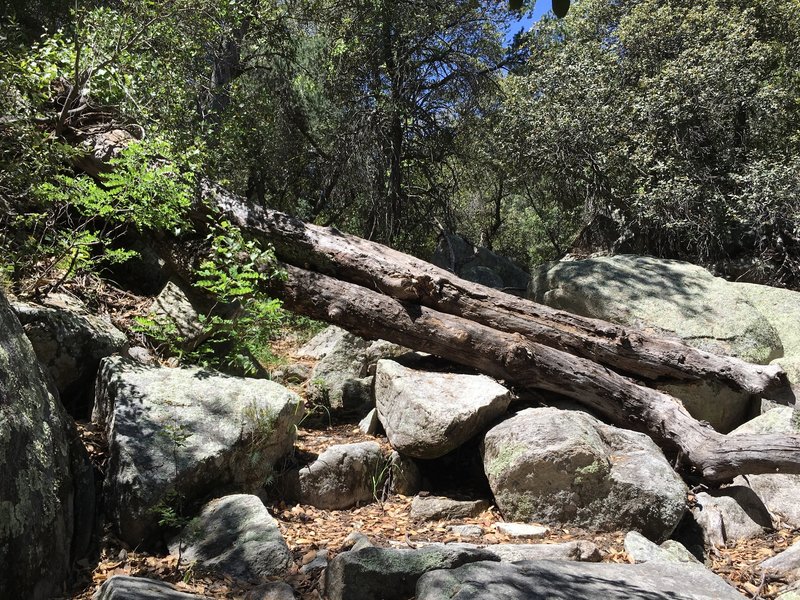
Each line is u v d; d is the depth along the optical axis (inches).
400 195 539.2
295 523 165.0
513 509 178.5
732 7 549.0
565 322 239.5
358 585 127.6
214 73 474.6
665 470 182.9
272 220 246.2
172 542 143.2
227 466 158.9
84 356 179.9
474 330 225.5
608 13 618.2
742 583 157.9
